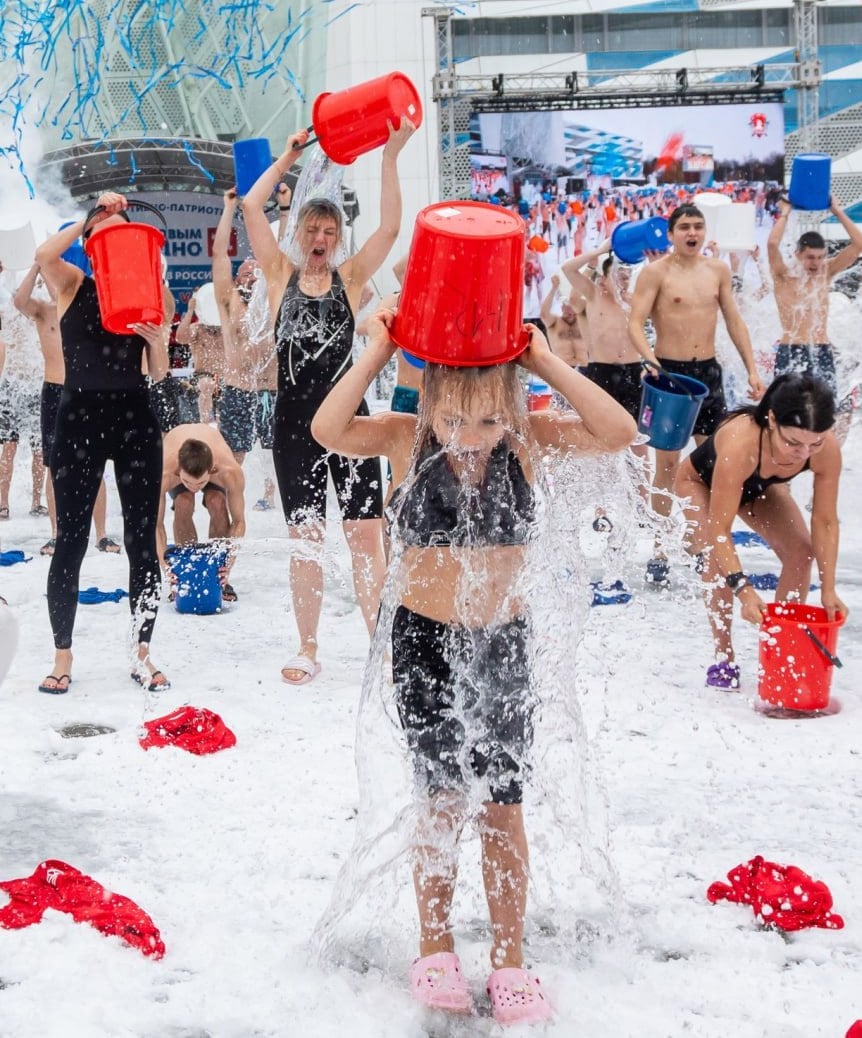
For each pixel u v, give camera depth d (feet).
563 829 9.75
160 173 46.19
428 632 8.23
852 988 8.07
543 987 8.08
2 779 12.09
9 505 32.71
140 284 14.70
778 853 10.23
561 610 9.10
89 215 14.93
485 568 8.14
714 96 52.47
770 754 12.75
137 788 11.83
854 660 16.40
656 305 22.98
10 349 29.09
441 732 8.17
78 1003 7.82
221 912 9.19
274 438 15.98
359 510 15.92
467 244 7.68
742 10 56.54
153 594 15.74
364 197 53.98
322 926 8.69
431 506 8.14
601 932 8.82
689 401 20.33
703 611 19.21
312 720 14.08
